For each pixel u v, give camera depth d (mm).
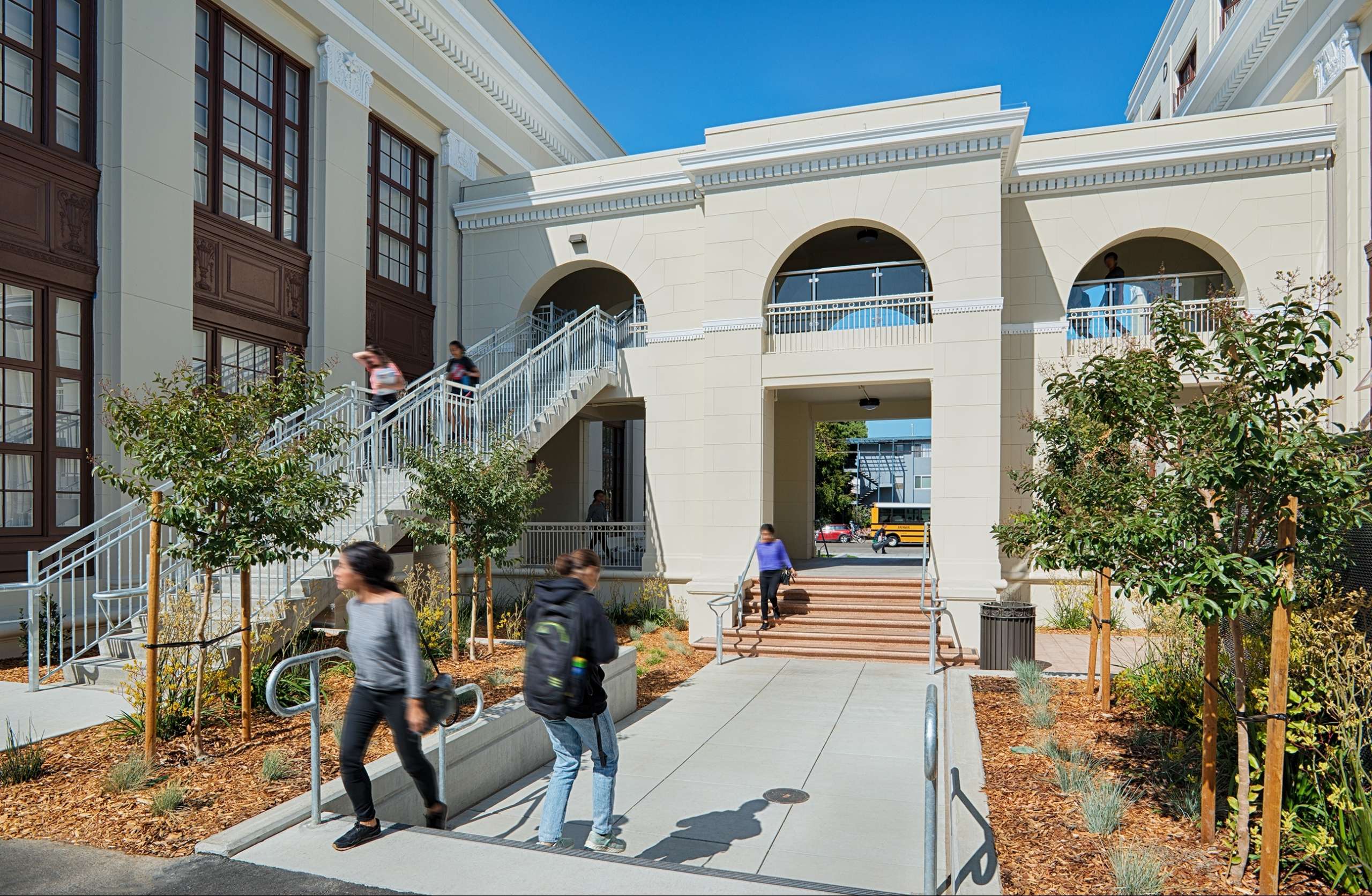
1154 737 6555
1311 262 13836
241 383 7094
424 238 17688
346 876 4055
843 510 46875
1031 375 15008
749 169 14891
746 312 14938
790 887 3898
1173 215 14531
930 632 11516
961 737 6730
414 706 4387
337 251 14602
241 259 13016
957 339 13750
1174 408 4934
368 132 15812
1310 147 13680
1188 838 4719
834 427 41219
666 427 16156
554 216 17516
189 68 12000
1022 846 4582
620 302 20516
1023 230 15242
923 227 14047
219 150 12766
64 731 6480
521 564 16219
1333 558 4887
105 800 5082
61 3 10711
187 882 4008
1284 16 15453
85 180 10773
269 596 8703
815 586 14117
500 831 5637
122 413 6172
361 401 11555
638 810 6078
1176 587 4199
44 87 10422
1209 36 20219
